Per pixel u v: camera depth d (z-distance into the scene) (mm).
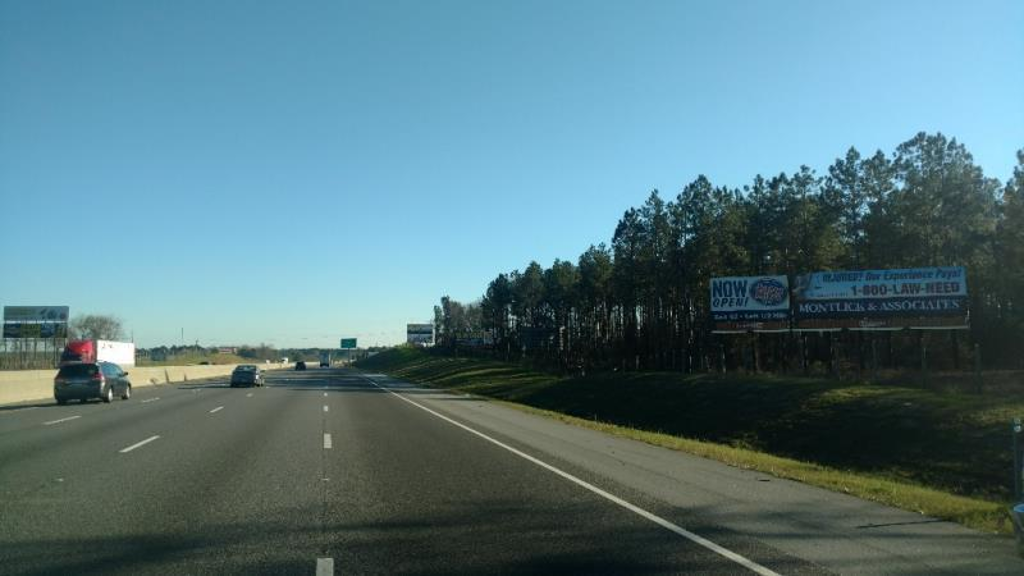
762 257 51438
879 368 40844
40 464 13633
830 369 41844
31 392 36250
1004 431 20281
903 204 43844
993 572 6969
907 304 34781
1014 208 39094
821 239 46562
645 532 8562
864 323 35562
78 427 20734
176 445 16609
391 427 21719
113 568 7020
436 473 12953
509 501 10414
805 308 36656
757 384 34438
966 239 43312
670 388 39469
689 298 55625
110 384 32875
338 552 7617
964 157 43844
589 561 7324
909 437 22531
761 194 53344
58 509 9680
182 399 35375
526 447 17203
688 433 31312
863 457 22594
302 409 28859
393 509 9797
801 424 27375
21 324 101750
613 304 73062
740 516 9500
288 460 14383
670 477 12922
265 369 133000
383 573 6902
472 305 174000
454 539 8188
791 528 8812
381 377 84375
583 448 17438
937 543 8094
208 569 7004
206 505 9984
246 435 18875
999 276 41219
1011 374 31672
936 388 29281
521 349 105812
